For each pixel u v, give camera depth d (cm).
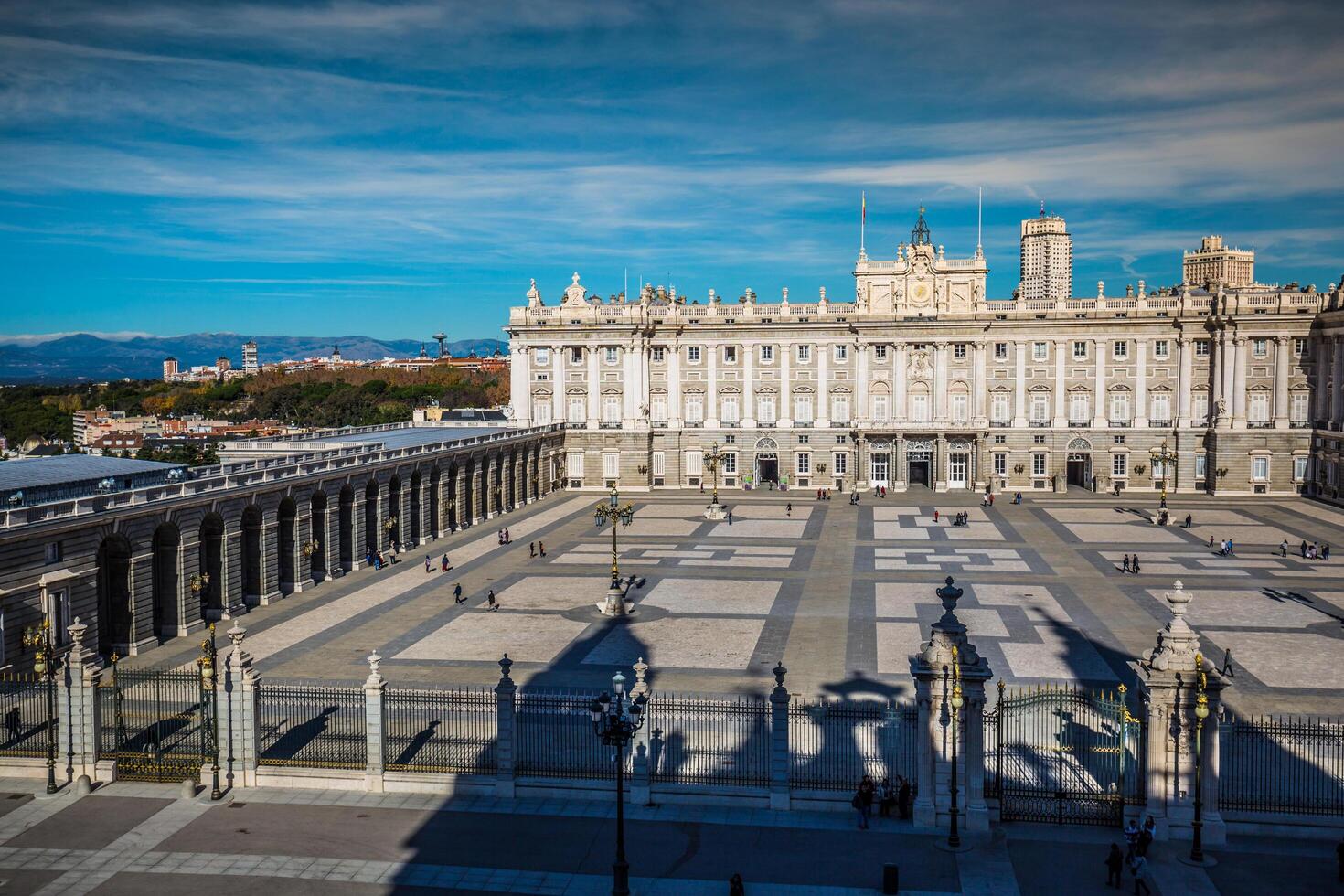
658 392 15012
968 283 14162
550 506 13500
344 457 9288
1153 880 3653
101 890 3656
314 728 5166
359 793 4450
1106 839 3978
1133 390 13950
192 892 3638
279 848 3956
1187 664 3925
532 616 7519
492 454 12556
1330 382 12975
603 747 4806
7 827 4138
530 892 3644
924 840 3988
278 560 8338
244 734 4522
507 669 4403
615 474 14912
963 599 7875
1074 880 3688
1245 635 6775
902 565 9225
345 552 9438
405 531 10494
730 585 8500
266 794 4447
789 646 6625
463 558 9944
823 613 7512
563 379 15012
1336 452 12650
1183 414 13788
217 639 6969
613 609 7506
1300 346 13362
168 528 6962
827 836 4031
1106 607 7562
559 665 6262
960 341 14212
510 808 4284
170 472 7875
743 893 3588
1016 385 14188
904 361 14325
